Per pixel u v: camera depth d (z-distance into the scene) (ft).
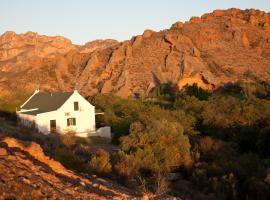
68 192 36.29
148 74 420.36
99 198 36.86
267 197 71.67
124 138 95.61
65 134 118.73
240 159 93.15
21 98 175.42
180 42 476.13
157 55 461.78
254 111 134.82
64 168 50.83
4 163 38.19
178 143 93.76
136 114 143.13
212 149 102.73
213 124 131.23
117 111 171.32
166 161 86.94
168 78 406.00
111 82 416.67
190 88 232.53
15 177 34.32
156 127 96.07
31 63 512.22
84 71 461.78
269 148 105.60
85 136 128.57
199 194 72.02
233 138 120.57
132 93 377.71
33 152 49.75
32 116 130.72
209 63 437.58
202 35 500.33
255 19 564.71
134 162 78.38
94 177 53.78
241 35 504.43
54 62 495.41
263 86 263.08
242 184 78.59
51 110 133.69
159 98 237.25
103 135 131.64
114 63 458.91
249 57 466.29
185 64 415.03
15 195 29.71
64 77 459.73
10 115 152.97
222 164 88.79
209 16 586.86
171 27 546.26
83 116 136.46
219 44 492.54
